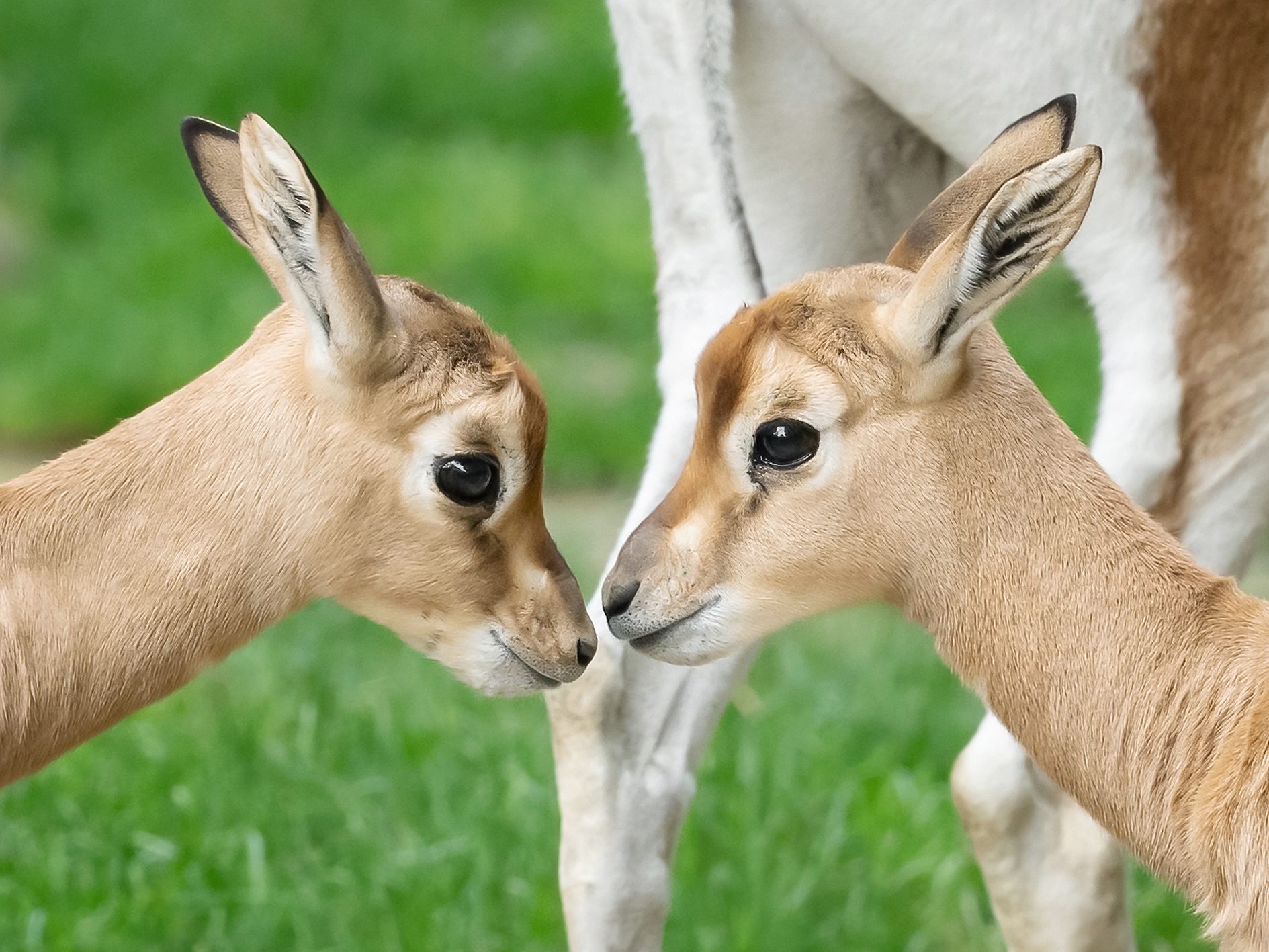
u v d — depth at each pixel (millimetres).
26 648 11516
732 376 11523
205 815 16281
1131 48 12969
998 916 13430
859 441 11469
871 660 19797
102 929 14953
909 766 18234
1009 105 13164
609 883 12836
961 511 11539
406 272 32688
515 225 34594
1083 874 13227
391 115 41031
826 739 17969
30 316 31250
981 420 11523
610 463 26453
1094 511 11539
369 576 11992
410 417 11680
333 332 11461
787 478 11555
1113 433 13180
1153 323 13164
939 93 13266
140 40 41406
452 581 11984
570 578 12359
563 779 12945
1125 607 11391
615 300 31844
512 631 12117
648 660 12969
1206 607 11359
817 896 15742
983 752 13250
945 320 11203
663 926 13156
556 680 12328
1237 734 11039
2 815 16188
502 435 11750
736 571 11695
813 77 13766
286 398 11734
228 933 15094
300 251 11344
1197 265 13070
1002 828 13242
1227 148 12930
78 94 39938
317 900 15266
